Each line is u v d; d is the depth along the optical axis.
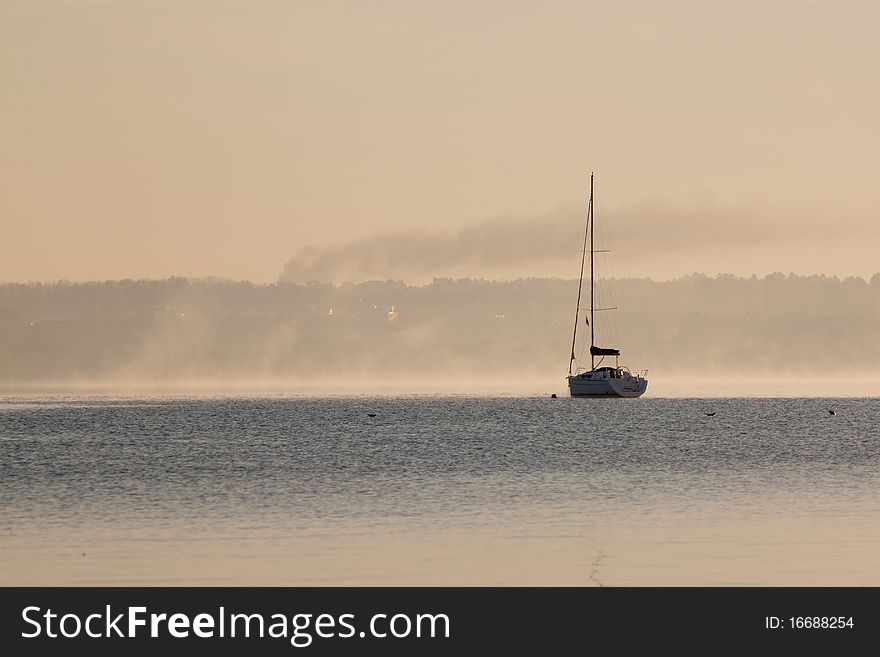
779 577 142.75
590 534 169.50
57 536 168.25
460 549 158.25
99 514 189.12
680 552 156.12
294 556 154.00
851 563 149.12
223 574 144.62
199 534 169.62
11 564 149.75
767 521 181.62
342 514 189.00
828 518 184.88
